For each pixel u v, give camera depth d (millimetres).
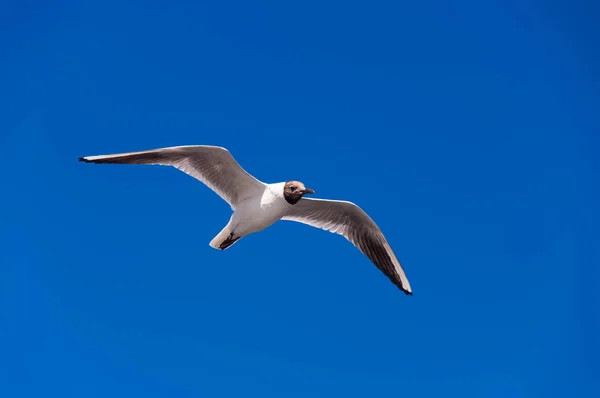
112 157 7477
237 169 7914
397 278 9062
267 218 8156
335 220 9086
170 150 7711
